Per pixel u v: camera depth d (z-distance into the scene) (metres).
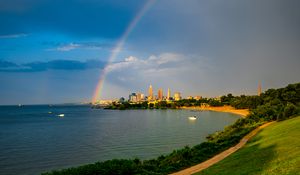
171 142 96.81
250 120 117.19
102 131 144.25
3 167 66.31
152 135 119.19
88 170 39.44
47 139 118.06
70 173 38.84
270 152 43.78
